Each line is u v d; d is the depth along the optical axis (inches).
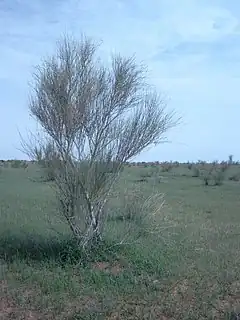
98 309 317.7
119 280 381.4
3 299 343.0
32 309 324.2
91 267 415.5
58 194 433.7
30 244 481.4
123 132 428.8
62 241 460.1
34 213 720.3
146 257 445.7
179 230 616.7
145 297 345.7
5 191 1104.2
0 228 592.1
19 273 399.5
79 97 421.4
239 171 2112.5
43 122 423.2
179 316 310.0
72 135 420.5
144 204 564.1
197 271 417.1
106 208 449.4
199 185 1429.6
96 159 426.0
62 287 362.0
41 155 430.9
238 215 787.4
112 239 459.8
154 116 478.0
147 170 1870.1
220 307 329.7
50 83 422.0
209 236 587.5
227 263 448.1
